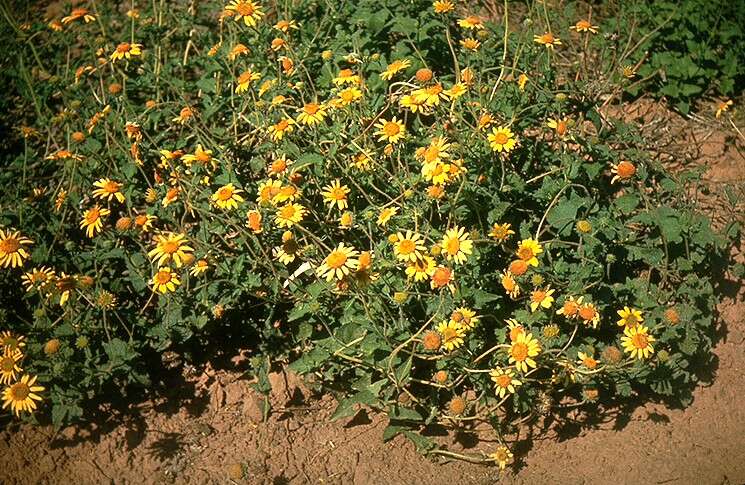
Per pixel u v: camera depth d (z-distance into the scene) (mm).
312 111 940
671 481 890
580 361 857
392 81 1068
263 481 885
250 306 953
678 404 945
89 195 1023
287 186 891
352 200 959
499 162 957
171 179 974
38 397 834
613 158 975
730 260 1050
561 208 909
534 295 847
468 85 965
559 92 1014
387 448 910
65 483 874
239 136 1055
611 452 908
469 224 926
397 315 882
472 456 896
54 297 905
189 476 887
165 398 940
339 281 854
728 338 1001
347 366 891
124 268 979
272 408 939
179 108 1102
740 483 895
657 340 870
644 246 935
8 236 899
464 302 854
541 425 923
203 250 913
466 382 929
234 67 1080
